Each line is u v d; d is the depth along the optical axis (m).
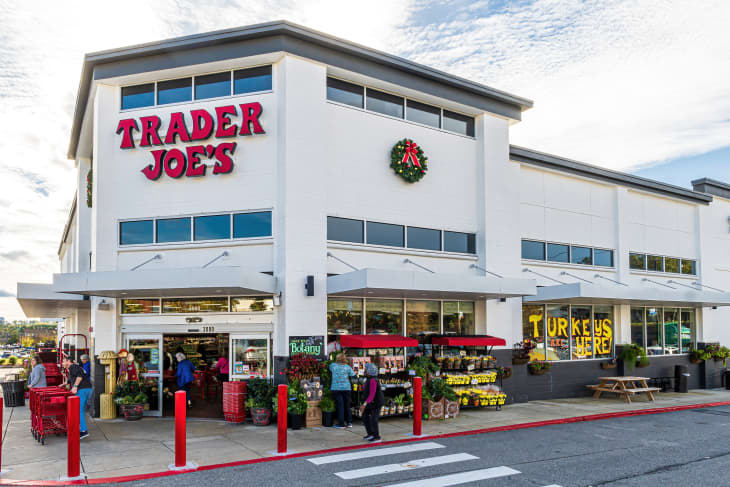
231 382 13.43
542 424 13.71
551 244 19.86
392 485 8.23
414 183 16.52
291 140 14.18
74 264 24.95
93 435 11.99
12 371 36.28
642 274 22.27
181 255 14.57
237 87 14.88
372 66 15.66
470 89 17.39
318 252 14.27
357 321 15.22
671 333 23.06
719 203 25.94
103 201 14.89
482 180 17.75
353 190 15.37
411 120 16.92
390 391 14.41
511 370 17.17
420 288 13.41
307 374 13.29
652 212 23.11
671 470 9.28
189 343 18.84
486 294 15.11
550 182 20.06
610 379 18.73
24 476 8.71
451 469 9.16
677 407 17.00
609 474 8.98
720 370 24.05
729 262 26.02
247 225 14.36
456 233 17.38
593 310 20.47
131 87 15.42
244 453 10.22
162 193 14.76
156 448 10.68
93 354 14.55
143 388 14.36
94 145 15.37
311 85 14.64
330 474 8.80
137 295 14.22
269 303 14.03
